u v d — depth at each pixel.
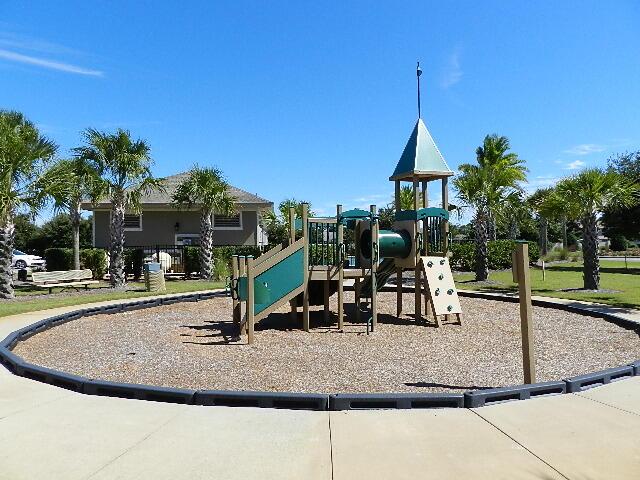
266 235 37.25
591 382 5.65
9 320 11.16
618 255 48.50
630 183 18.12
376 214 10.59
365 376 6.65
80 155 18.80
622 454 3.80
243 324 9.88
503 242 29.27
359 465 3.67
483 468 3.59
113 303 13.90
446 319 11.55
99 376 6.73
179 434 4.32
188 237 29.42
